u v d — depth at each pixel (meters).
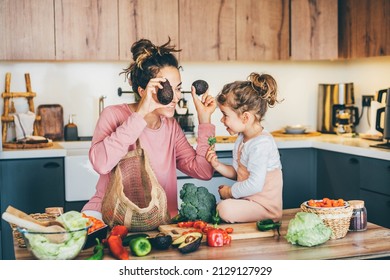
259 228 1.95
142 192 2.06
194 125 4.48
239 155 2.35
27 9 3.86
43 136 4.25
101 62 4.37
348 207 1.90
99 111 4.38
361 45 4.20
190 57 4.15
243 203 2.17
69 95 4.34
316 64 4.86
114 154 2.04
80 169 3.79
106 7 3.98
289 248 1.78
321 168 4.21
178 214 2.15
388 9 3.86
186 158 2.42
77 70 4.34
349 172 3.88
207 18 4.16
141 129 2.06
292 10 4.33
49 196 3.77
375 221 3.64
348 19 4.34
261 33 4.29
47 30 3.90
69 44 3.95
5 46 3.84
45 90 4.29
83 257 1.71
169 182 2.37
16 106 4.24
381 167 3.55
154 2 4.06
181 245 1.73
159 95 2.05
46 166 3.75
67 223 1.66
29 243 1.65
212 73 4.61
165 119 2.39
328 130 4.69
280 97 4.80
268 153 2.25
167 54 2.25
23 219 1.63
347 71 4.89
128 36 4.03
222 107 2.35
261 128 2.35
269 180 2.26
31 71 4.26
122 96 4.42
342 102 4.61
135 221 1.94
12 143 3.86
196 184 3.95
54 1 3.90
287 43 4.35
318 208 1.88
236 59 4.25
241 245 1.82
